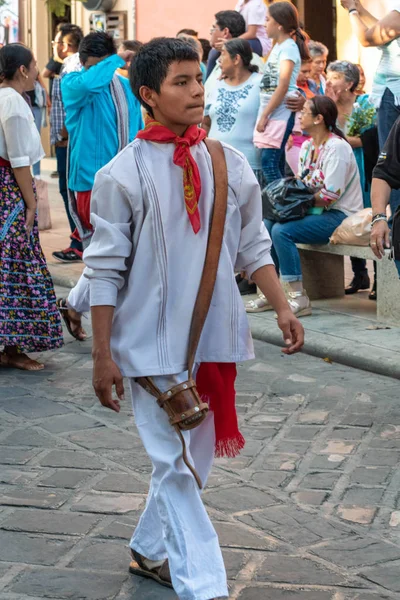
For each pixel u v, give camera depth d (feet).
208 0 46.24
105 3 50.39
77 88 26.45
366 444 16.63
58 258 32.19
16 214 20.67
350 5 25.64
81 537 13.16
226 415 11.30
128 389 19.95
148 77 10.37
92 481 15.08
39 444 16.72
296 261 24.73
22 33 59.62
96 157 26.89
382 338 22.41
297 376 20.59
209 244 10.61
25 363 21.47
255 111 27.94
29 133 20.42
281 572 12.17
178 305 10.63
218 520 13.66
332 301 26.61
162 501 10.74
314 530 13.35
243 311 11.05
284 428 17.47
